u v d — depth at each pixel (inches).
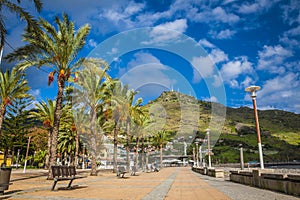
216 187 292.4
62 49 470.6
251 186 297.1
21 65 466.0
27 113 1141.7
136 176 602.2
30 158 1485.0
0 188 208.8
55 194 225.9
